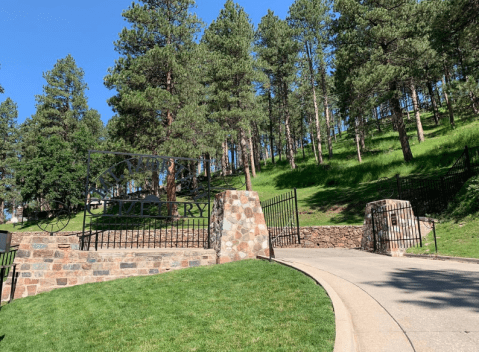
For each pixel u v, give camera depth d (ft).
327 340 12.53
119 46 87.20
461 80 62.03
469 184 46.52
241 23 109.40
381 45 86.28
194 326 16.21
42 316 20.24
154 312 19.02
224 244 31.83
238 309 17.79
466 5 56.49
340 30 92.12
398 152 101.04
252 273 25.30
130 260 28.81
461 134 89.40
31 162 109.60
